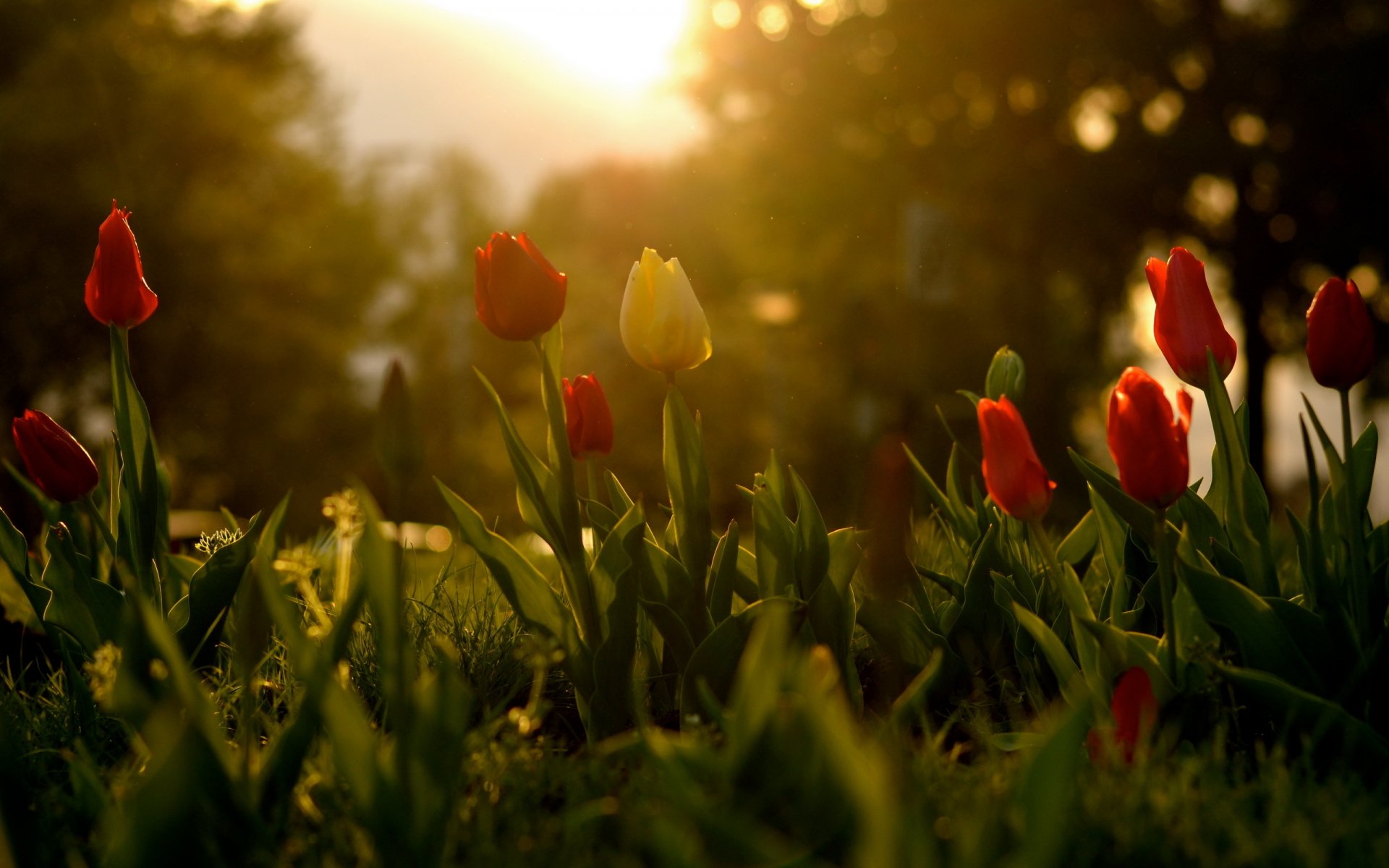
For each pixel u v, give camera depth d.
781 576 1.99
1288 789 1.36
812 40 15.34
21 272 16.55
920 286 7.32
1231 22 12.70
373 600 1.39
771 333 19.28
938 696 2.11
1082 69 13.06
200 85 18.16
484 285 1.77
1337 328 1.69
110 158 17.30
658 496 21.45
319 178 20.42
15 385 17.00
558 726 2.12
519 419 23.75
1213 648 1.70
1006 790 1.29
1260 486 1.89
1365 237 11.56
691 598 1.96
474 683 2.17
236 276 18.80
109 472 2.42
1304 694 1.51
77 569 2.03
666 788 1.18
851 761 0.92
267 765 1.38
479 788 1.50
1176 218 12.75
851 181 14.59
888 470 1.35
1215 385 1.84
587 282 24.98
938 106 14.08
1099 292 14.40
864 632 2.44
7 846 1.27
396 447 1.17
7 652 2.89
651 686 2.10
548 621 1.88
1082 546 2.41
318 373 20.22
